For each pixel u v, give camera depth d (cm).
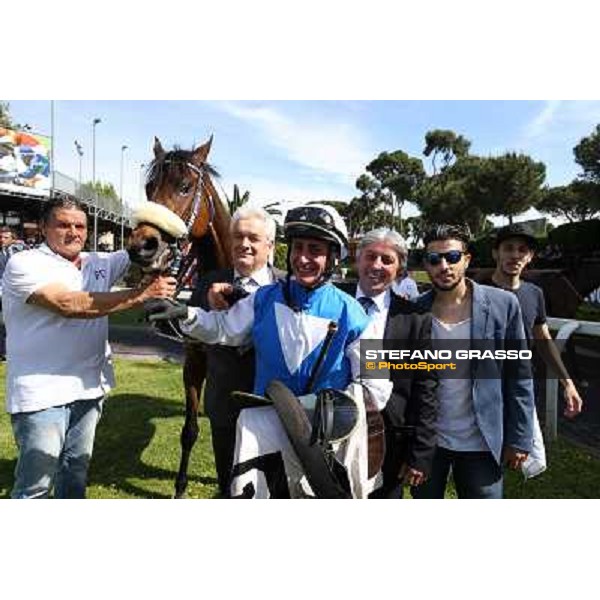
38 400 213
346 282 222
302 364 160
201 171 292
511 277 241
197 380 300
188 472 342
